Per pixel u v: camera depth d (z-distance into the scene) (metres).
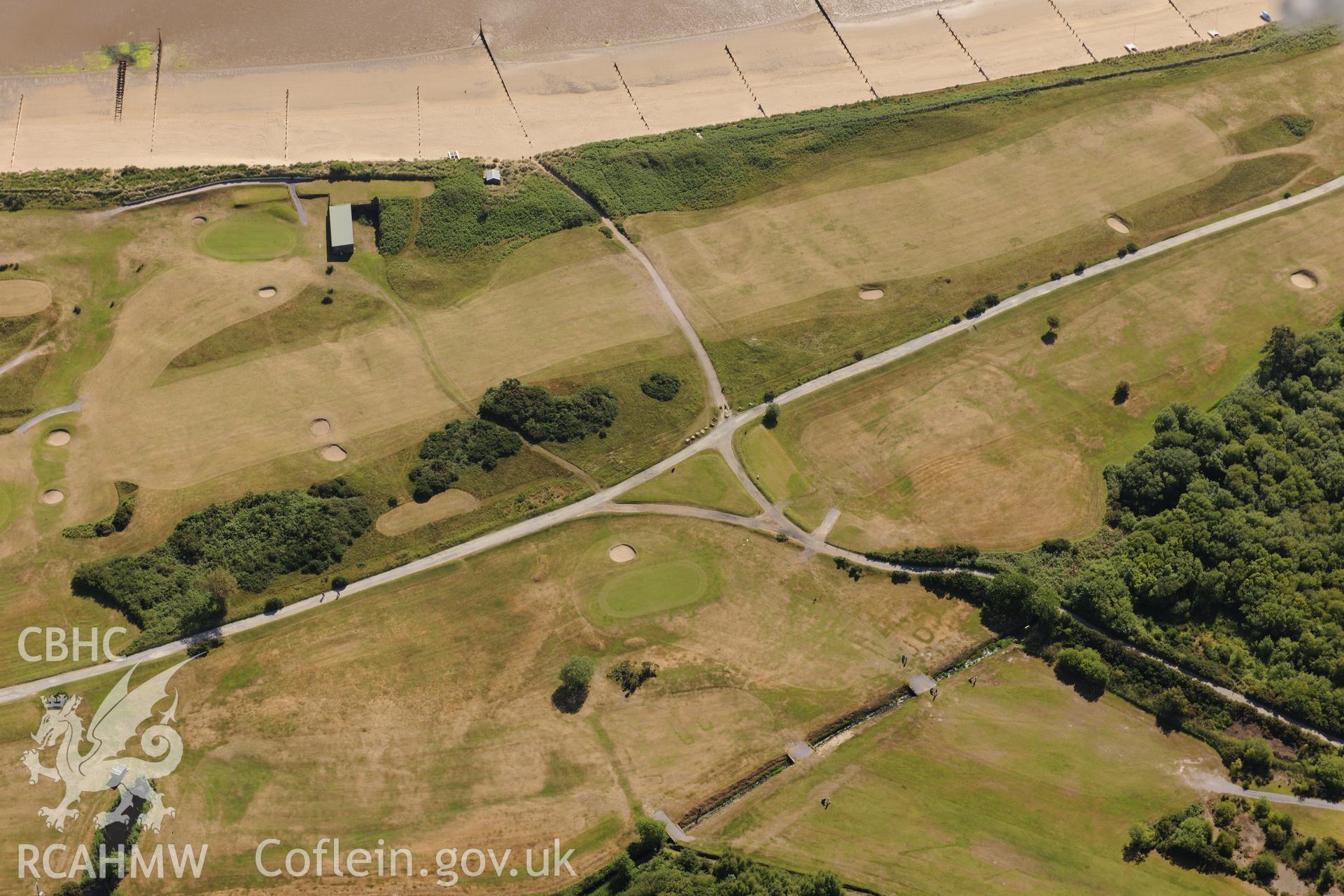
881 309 165.25
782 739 124.69
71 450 146.25
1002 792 120.69
